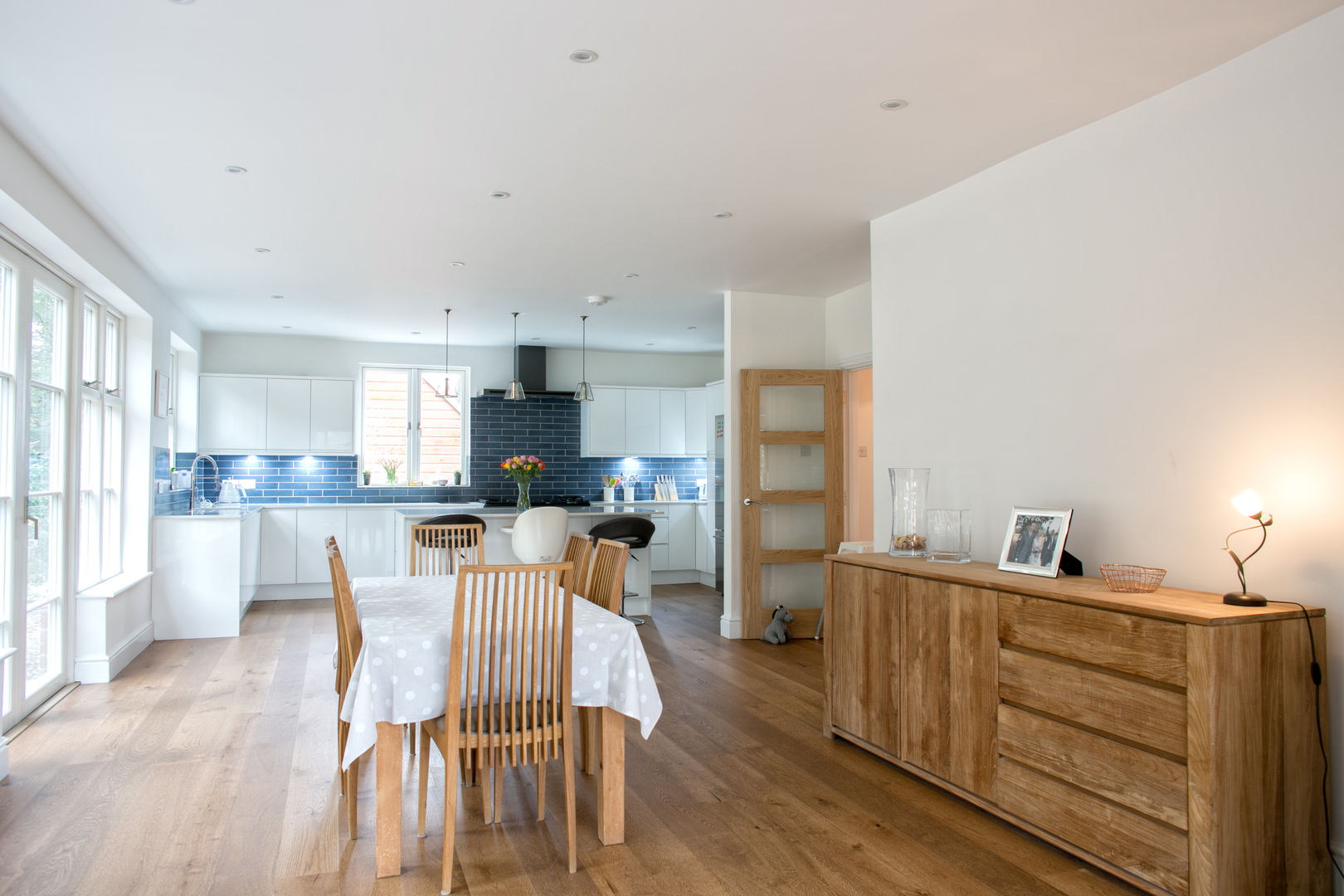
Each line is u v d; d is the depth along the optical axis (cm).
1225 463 273
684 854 266
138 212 433
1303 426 251
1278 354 258
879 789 321
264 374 801
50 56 271
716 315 722
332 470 841
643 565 689
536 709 261
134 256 520
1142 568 264
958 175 382
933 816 297
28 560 405
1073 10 245
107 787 317
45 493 431
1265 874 227
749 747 369
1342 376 243
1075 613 260
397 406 873
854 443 645
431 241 493
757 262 543
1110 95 300
